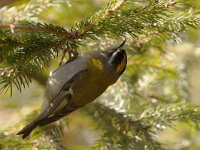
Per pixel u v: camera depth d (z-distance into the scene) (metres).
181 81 2.14
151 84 2.11
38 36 1.97
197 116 2.03
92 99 2.04
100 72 2.04
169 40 2.03
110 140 2.04
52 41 1.97
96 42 2.06
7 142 2.04
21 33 1.97
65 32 1.97
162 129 2.04
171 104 2.04
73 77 2.03
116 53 2.04
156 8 1.97
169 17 1.99
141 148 2.03
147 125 2.03
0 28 1.96
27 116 2.09
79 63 2.03
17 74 1.97
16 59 1.97
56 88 2.03
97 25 1.97
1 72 1.97
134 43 2.05
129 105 2.07
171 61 2.14
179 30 2.00
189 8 2.00
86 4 2.17
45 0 2.05
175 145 2.17
